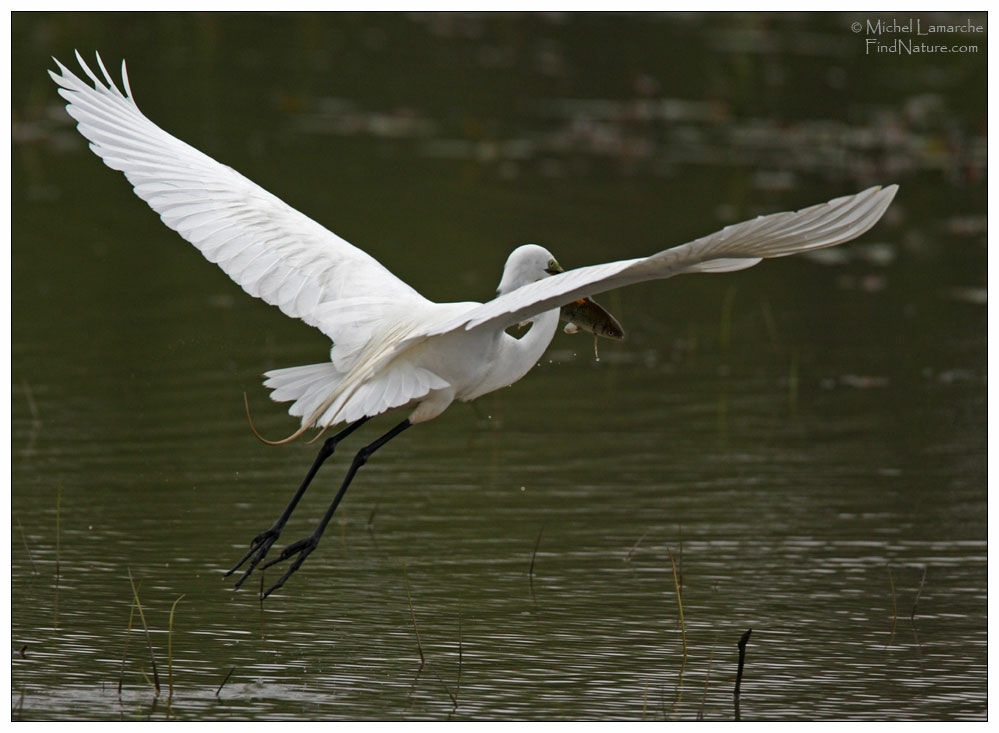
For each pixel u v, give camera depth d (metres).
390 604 9.01
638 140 23.33
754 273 18.16
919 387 13.91
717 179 21.16
